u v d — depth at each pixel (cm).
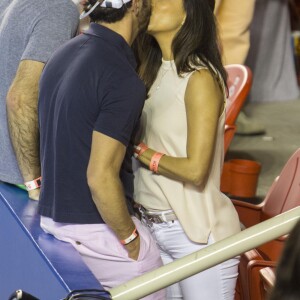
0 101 1287
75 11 1239
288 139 2744
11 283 1217
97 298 873
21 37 1238
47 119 1061
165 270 888
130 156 1114
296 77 3394
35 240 1105
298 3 3566
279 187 1499
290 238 607
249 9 2714
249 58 3192
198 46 1088
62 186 1041
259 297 1212
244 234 888
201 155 1073
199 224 1118
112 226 1024
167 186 1118
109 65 992
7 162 1304
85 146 1016
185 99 1087
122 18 1011
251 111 3112
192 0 1082
